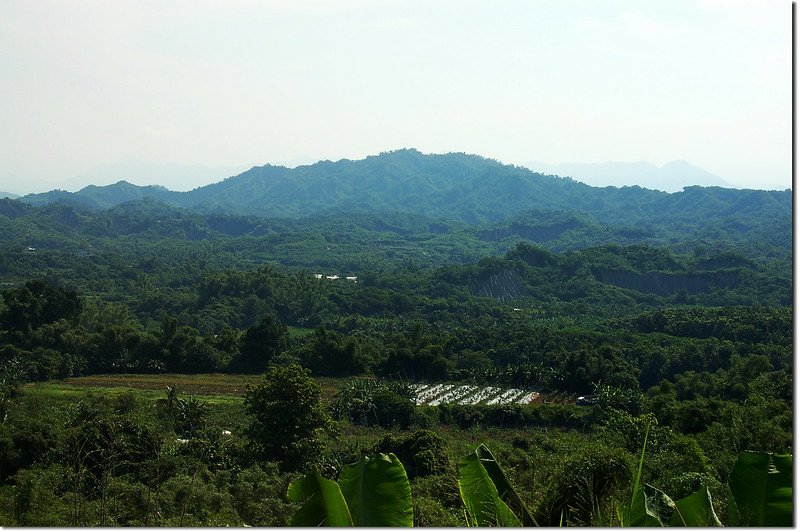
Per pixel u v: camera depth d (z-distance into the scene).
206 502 19.55
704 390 43.91
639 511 4.57
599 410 41.00
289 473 24.42
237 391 48.00
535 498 7.77
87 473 20.58
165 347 54.91
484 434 40.19
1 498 18.03
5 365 47.78
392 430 39.69
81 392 44.88
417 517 10.01
